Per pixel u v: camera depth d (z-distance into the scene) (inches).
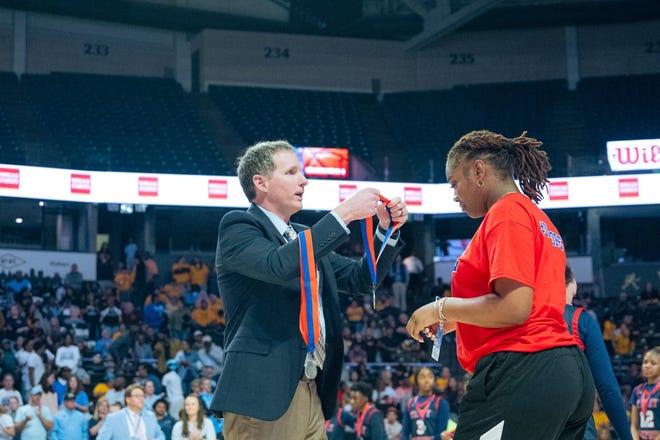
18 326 599.2
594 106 1003.3
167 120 950.4
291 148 125.4
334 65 1071.0
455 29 1034.1
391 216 126.0
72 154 860.0
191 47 1055.0
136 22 1001.5
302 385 116.7
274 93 1038.4
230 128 984.3
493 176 111.8
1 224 828.6
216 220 936.9
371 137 1012.5
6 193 678.5
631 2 1003.9
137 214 890.1
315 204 765.9
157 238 914.7
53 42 972.6
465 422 107.4
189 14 1013.2
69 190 708.7
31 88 934.4
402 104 1051.9
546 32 1061.8
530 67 1062.4
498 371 103.9
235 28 1048.8
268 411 109.8
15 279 703.1
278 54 1055.0
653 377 240.2
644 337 725.3
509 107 1021.2
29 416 421.7
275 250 111.3
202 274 768.3
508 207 106.9
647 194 773.9
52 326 601.0
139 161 875.4
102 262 803.4
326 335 119.5
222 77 1036.5
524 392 101.8
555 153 934.4
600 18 1025.5
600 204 779.4
